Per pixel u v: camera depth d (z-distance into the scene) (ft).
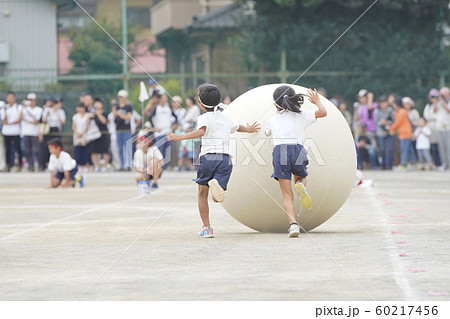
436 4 127.54
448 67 127.85
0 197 66.54
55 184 77.51
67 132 120.16
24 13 137.80
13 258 33.60
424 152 101.50
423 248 34.65
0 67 136.98
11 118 107.14
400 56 127.95
